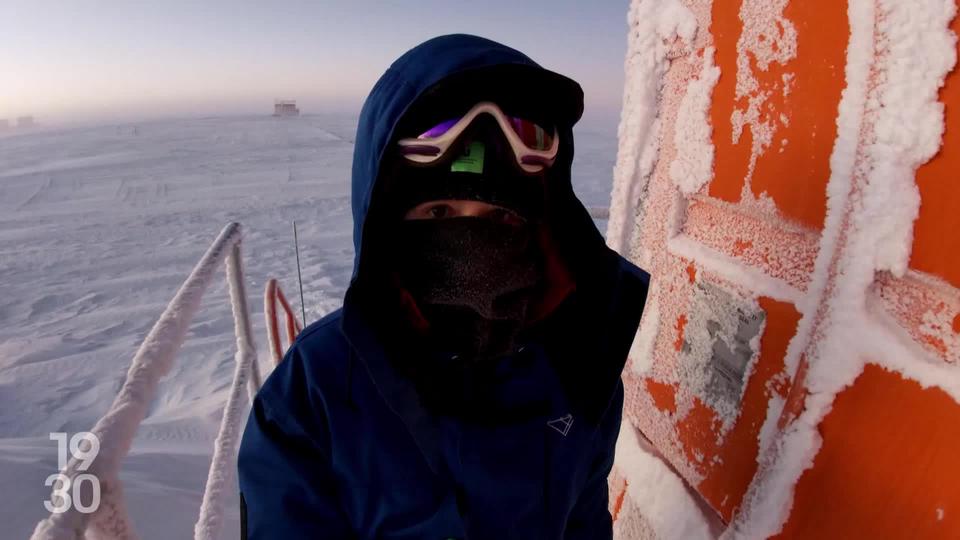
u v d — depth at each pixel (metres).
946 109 0.68
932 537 0.68
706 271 1.17
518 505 0.88
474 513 0.85
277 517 0.77
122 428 0.83
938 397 0.68
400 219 0.87
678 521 1.21
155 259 14.08
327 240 15.77
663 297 1.35
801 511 0.88
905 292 0.75
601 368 0.98
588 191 24.39
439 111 0.80
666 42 1.32
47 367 8.45
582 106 0.93
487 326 0.84
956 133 0.67
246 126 71.94
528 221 0.90
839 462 0.82
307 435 0.81
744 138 1.05
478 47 0.83
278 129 64.44
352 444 0.80
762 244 1.01
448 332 0.85
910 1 0.72
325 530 0.78
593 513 1.06
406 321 0.87
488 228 0.83
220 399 6.64
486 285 0.82
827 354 0.84
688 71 1.24
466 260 0.81
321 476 0.81
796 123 0.92
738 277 1.06
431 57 0.81
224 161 34.62
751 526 0.96
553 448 0.93
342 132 60.53
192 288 1.37
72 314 10.73
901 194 0.74
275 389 0.84
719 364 1.12
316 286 11.69
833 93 0.84
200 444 4.99
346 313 0.77
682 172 1.26
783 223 0.95
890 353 0.75
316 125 72.75
